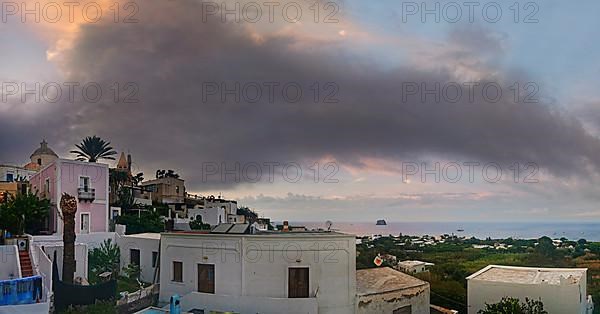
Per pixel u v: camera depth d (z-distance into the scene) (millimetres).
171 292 31250
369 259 50781
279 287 28484
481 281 32188
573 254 59875
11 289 24672
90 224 43125
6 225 36906
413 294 33969
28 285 25203
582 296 31750
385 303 31547
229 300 28562
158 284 32781
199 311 29062
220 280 29375
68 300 28141
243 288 28594
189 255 30750
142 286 34656
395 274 37094
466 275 45594
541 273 34531
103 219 44312
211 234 30188
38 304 24625
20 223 37406
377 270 37781
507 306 29266
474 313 32125
